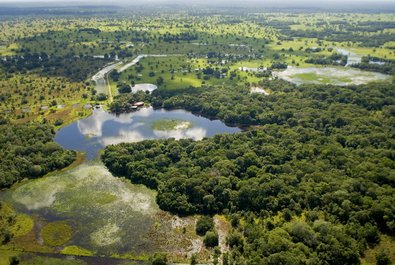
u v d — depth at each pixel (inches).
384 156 5649.6
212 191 5147.6
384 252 3949.3
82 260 4195.4
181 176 5383.9
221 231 4596.5
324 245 3961.6
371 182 4928.6
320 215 4611.2
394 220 4323.3
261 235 4271.7
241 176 5487.2
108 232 4611.2
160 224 4749.0
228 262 4062.5
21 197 5270.7
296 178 5236.2
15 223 4741.6
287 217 4650.6
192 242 4431.6
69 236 4544.8
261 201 4847.4
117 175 5841.5
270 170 5472.4
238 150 6028.5
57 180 5693.9
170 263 4119.1
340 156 5674.2
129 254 4281.5
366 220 4375.0
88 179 5728.3
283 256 3767.2
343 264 3858.3
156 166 5841.5
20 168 5792.3
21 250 4318.4
